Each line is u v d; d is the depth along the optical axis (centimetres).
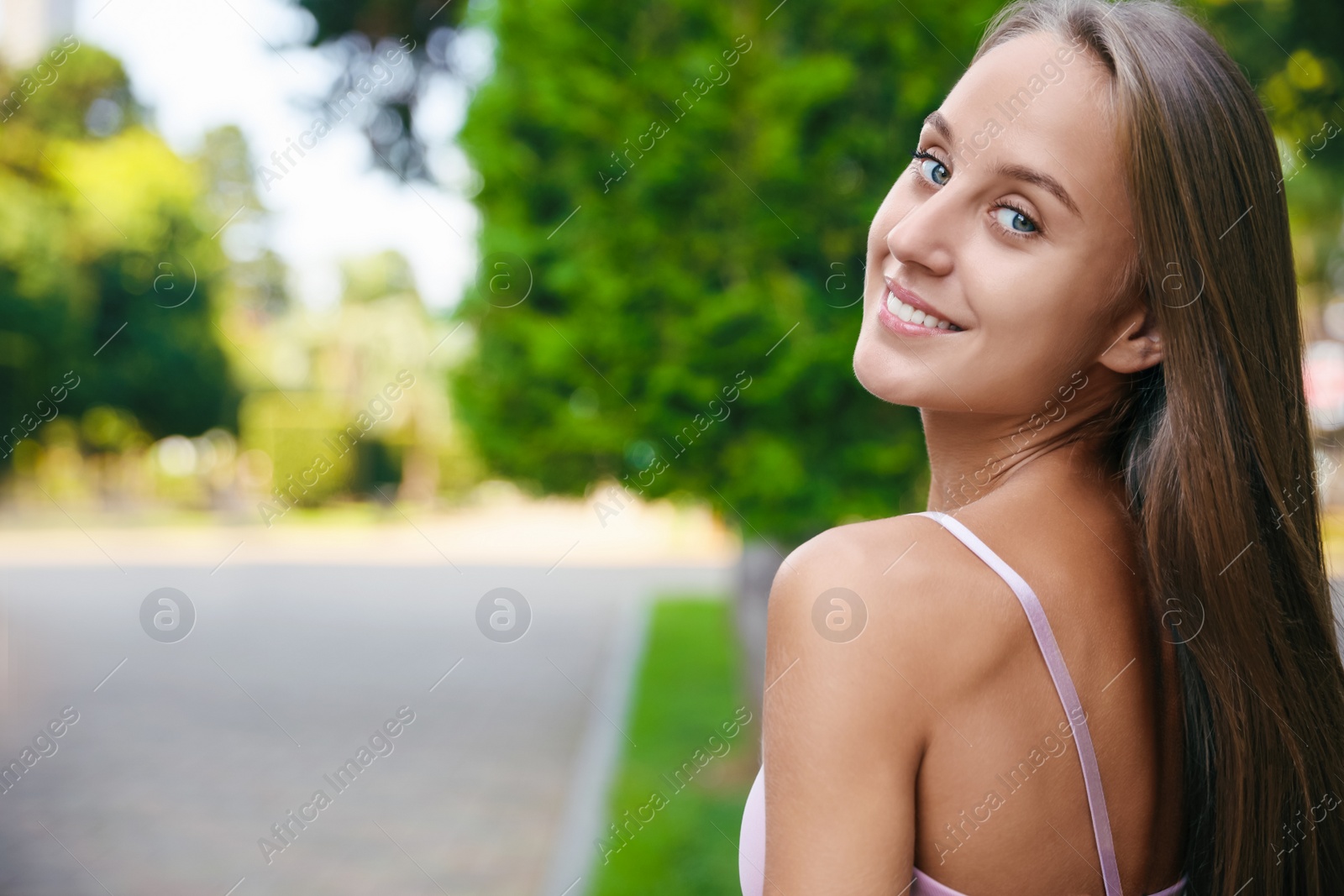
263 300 3675
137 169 2909
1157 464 105
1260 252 104
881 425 494
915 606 89
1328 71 636
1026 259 98
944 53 462
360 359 3809
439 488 3716
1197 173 98
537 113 521
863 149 472
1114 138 96
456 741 819
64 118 2823
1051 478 105
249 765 752
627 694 929
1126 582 104
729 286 499
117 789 695
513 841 600
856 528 93
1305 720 107
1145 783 104
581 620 1422
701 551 2564
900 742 87
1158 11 102
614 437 506
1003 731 91
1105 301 100
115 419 3334
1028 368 100
